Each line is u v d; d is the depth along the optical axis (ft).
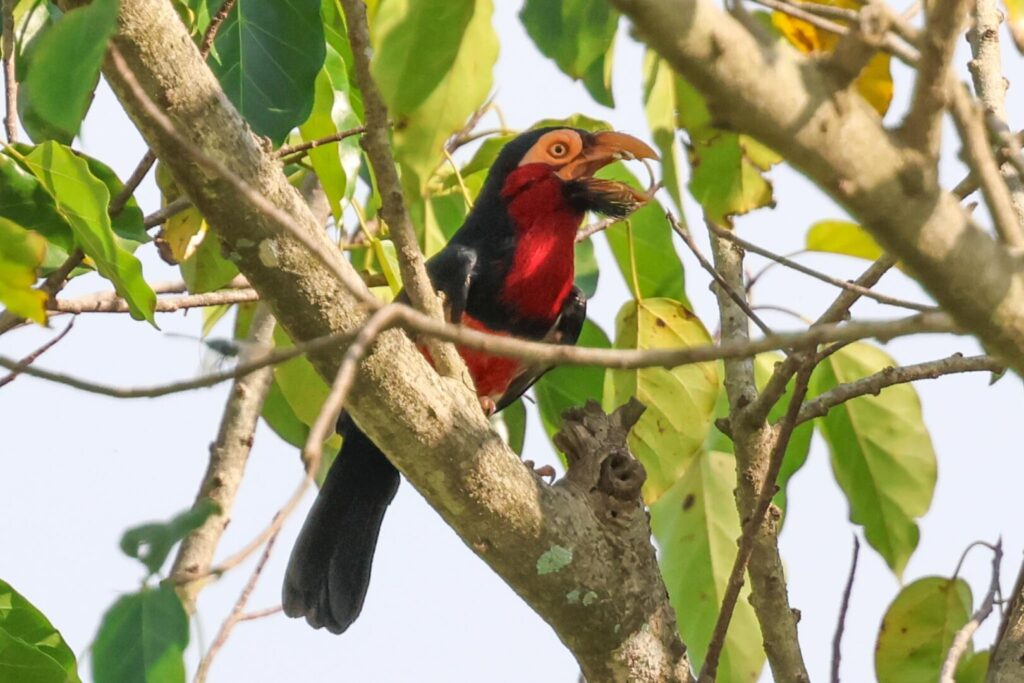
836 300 24.67
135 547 14.67
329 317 22.27
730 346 15.05
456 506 24.21
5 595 23.44
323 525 32.22
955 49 14.49
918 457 32.58
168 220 30.04
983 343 15.69
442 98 21.75
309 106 25.95
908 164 14.78
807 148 14.61
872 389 26.73
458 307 32.55
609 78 24.18
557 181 33.78
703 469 34.14
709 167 23.98
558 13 23.98
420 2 21.26
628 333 32.17
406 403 23.04
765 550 27.48
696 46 14.07
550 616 25.50
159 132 21.04
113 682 15.62
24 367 15.57
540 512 24.59
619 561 25.38
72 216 23.07
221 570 14.65
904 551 32.73
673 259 33.91
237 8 26.08
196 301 30.96
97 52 15.49
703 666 24.56
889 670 30.83
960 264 15.10
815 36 25.72
